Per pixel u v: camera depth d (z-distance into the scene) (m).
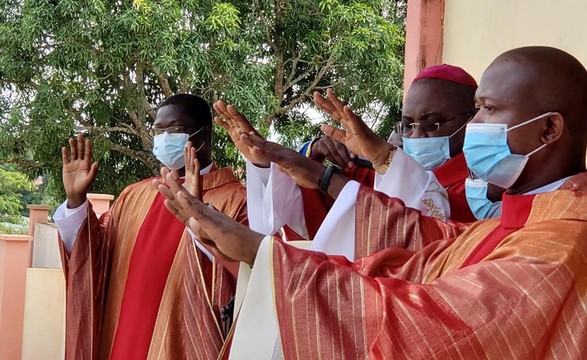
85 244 3.03
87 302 3.01
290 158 2.15
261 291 1.50
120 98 9.65
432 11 4.33
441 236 1.87
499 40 3.55
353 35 9.52
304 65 10.62
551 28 3.01
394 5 11.42
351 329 1.35
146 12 8.38
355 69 9.84
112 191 10.86
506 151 1.44
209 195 3.06
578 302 1.24
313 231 2.48
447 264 1.55
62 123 9.05
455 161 2.34
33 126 9.07
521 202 1.40
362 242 1.93
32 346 5.83
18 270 6.03
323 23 9.93
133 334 2.89
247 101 8.73
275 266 1.47
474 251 1.47
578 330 1.23
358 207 1.97
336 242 1.99
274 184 2.42
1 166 16.23
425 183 2.11
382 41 9.59
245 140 2.16
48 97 8.91
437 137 2.35
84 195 3.04
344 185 2.09
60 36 8.48
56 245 6.59
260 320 1.52
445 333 1.23
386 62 9.60
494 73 1.47
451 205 2.15
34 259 7.41
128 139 10.72
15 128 9.20
